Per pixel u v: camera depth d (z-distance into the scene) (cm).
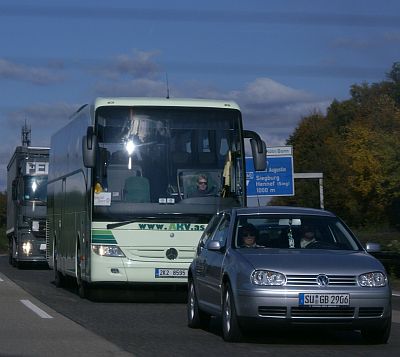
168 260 4147
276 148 9119
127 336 2931
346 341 2834
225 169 4225
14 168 8919
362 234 11900
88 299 4572
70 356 2439
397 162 12156
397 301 4731
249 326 2619
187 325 3300
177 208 4156
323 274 2605
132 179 4153
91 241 4128
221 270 2812
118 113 4188
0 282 6100
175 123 4219
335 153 15900
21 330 3091
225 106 4272
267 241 2894
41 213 8206
